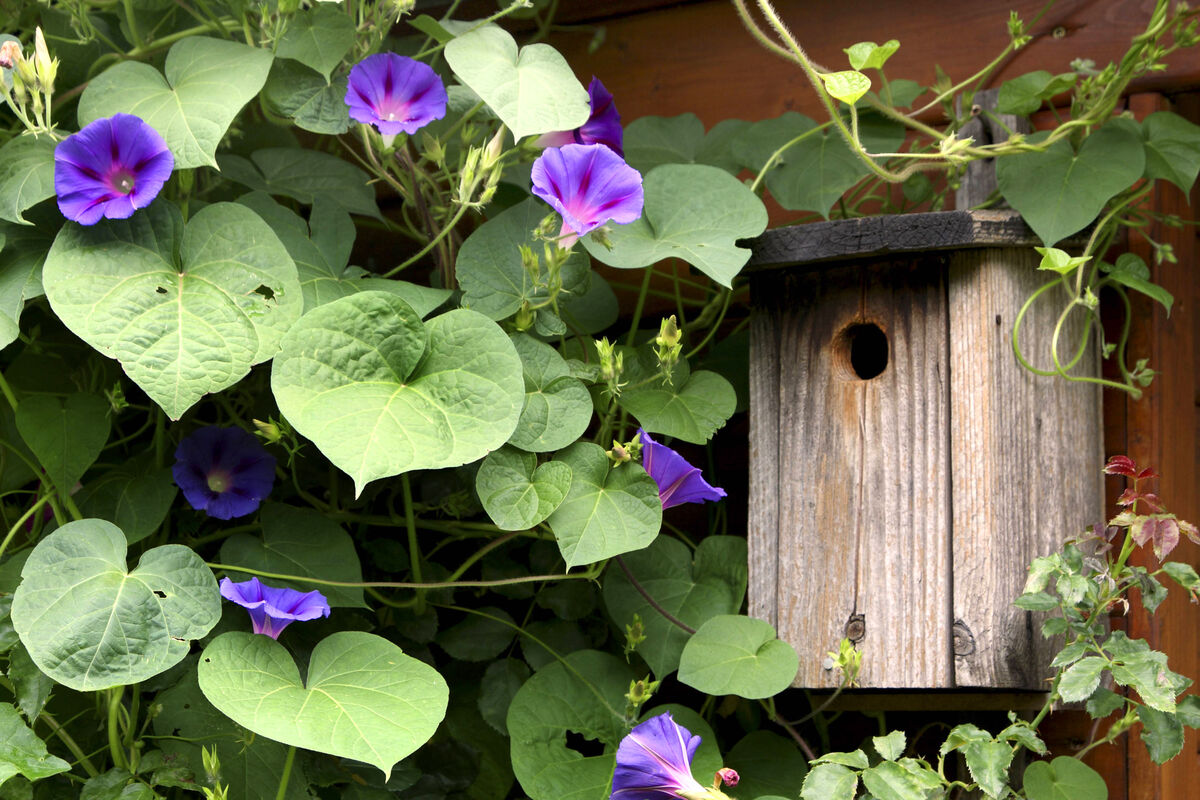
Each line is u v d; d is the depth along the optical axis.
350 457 1.83
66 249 1.86
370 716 1.81
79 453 1.94
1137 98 2.04
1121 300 2.03
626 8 2.24
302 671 1.92
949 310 1.92
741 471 2.14
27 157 1.90
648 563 2.01
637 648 1.98
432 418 1.86
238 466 1.97
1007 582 1.89
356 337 1.87
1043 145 1.95
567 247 1.92
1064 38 2.07
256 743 1.92
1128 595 2.00
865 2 2.15
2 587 1.91
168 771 1.88
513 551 2.09
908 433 1.92
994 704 1.95
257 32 1.98
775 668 1.90
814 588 1.94
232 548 1.94
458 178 2.04
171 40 1.98
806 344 1.97
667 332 1.93
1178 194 2.06
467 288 1.95
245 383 2.06
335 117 1.95
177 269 1.88
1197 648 2.05
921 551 1.91
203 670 1.80
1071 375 1.95
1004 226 1.91
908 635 1.91
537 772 1.92
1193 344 2.07
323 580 1.94
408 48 2.20
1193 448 2.06
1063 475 1.93
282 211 1.96
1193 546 2.05
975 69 2.10
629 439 2.08
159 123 1.89
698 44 2.22
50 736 1.93
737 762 1.98
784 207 2.06
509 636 2.04
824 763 1.84
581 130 2.00
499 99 1.91
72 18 1.96
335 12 1.95
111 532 1.86
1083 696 1.81
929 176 2.09
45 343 2.02
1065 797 1.88
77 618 1.81
